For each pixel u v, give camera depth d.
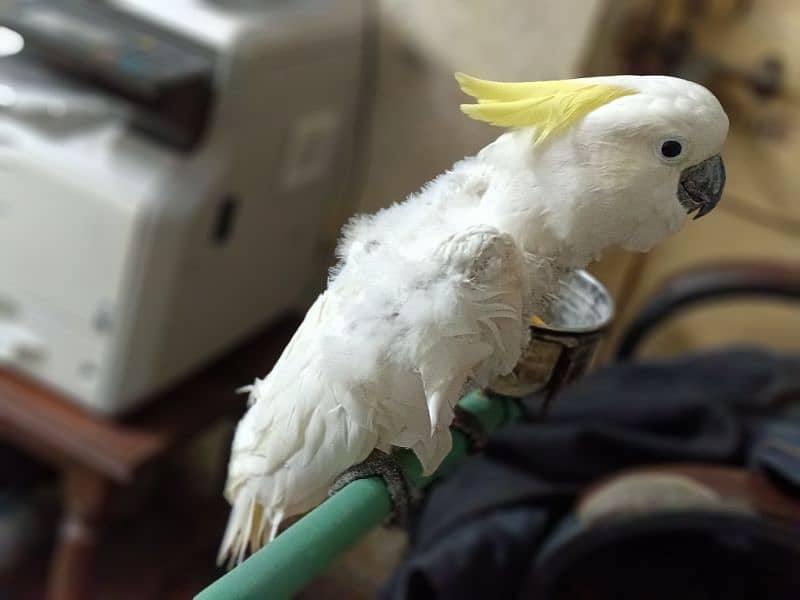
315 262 1.35
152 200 0.96
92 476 1.09
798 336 1.31
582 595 0.90
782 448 0.90
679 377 1.15
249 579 0.44
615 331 1.34
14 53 1.06
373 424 0.49
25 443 1.11
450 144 1.22
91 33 0.98
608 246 0.51
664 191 0.48
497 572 0.90
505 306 0.47
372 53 1.23
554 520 0.96
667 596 0.90
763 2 1.18
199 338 1.13
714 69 1.21
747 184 1.25
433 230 0.50
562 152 0.48
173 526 1.41
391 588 0.90
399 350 0.47
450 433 0.51
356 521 0.49
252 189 1.09
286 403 0.51
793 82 1.19
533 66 1.14
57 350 1.06
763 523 0.81
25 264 1.04
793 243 1.25
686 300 1.17
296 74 1.08
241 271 1.14
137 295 1.00
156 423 1.10
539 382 0.56
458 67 1.19
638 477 0.90
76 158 0.98
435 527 0.92
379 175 1.28
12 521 1.42
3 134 0.99
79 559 1.14
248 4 1.05
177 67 0.96
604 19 1.12
